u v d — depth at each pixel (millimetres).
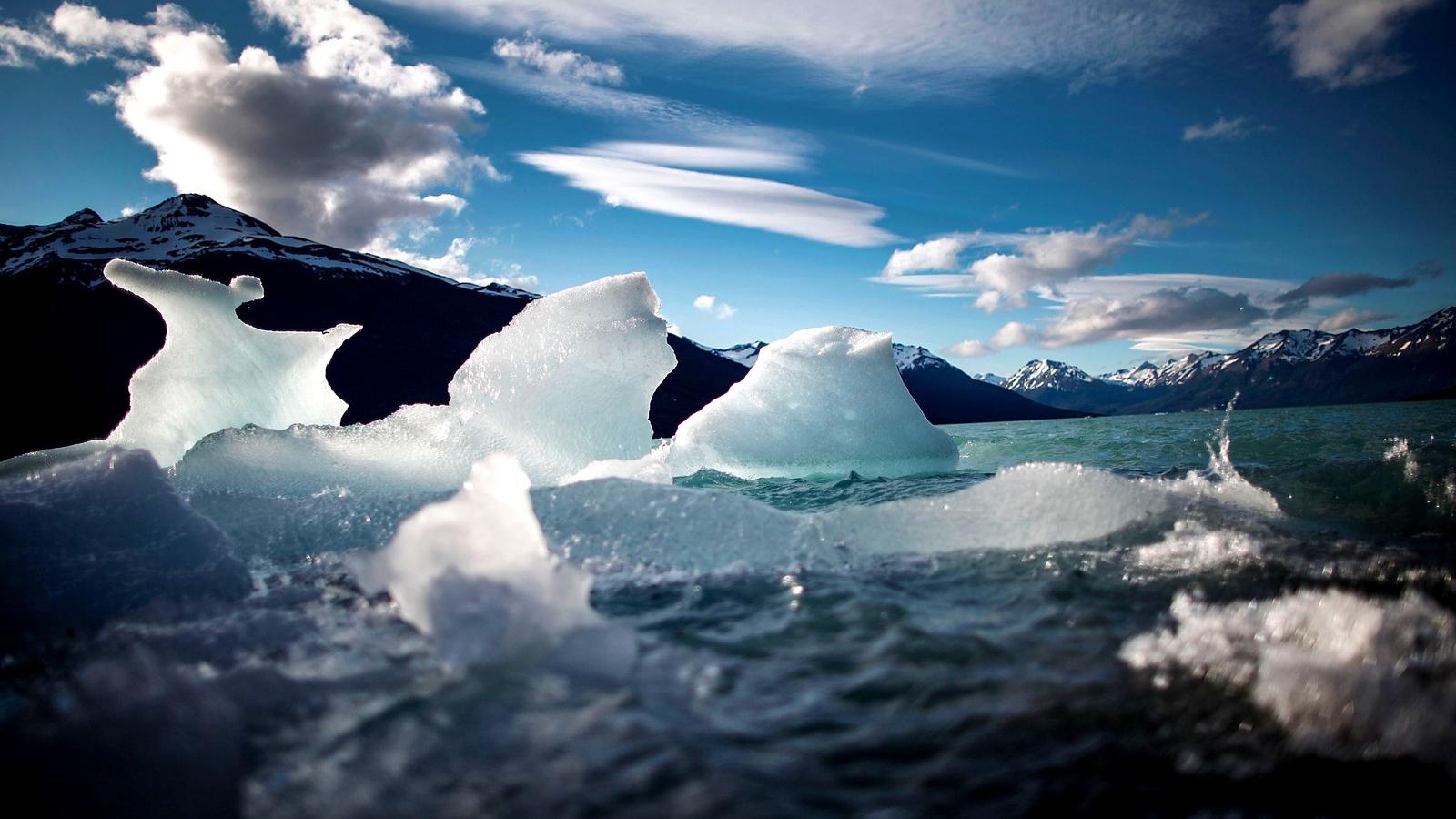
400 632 2082
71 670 1955
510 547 2037
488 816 1197
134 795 1267
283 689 1664
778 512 3291
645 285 6371
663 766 1352
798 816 1222
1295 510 3684
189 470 4312
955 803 1281
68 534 2574
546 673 1729
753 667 1862
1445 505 3510
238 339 6551
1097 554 2881
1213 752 1456
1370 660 1722
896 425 7629
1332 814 1266
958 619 2219
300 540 3271
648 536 3090
